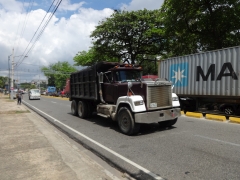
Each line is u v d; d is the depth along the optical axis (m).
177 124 9.23
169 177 4.04
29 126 8.89
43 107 19.67
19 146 5.84
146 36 24.34
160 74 14.77
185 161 4.80
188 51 22.78
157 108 7.33
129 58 29.12
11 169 4.25
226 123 9.47
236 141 6.36
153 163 4.75
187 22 19.97
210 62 11.23
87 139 7.09
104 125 9.49
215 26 18.75
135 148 5.89
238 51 9.87
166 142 6.38
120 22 23.78
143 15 23.84
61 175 3.94
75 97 12.67
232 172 4.16
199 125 8.98
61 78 77.75
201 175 4.06
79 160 4.73
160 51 27.98
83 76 11.12
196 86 12.02
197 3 18.33
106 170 4.34
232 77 10.11
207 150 5.54
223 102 10.98
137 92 7.54
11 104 22.52
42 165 4.44
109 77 9.04
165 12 20.61
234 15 17.41
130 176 4.19
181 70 13.01
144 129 8.31
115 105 8.33
